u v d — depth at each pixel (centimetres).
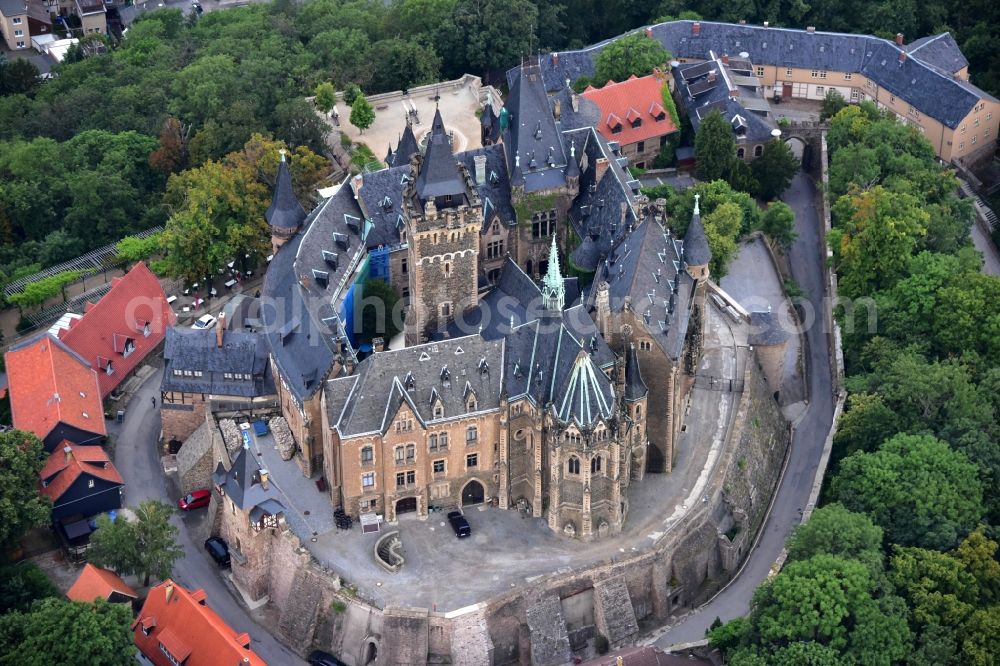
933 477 19838
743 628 18475
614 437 19275
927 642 17875
